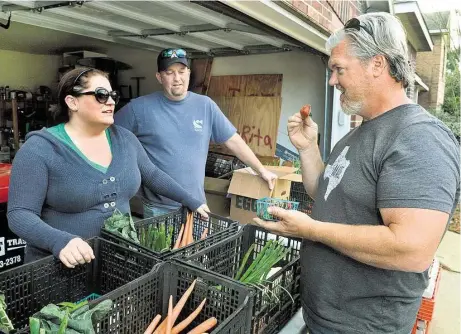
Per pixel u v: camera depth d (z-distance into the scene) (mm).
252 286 1220
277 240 1585
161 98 2602
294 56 4672
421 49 9312
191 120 2604
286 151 4820
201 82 5332
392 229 1043
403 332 1252
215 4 2531
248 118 5008
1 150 5172
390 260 1056
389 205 1054
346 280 1240
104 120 1650
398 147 1074
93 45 5270
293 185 3166
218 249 1543
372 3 4680
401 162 1052
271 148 4879
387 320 1216
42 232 1415
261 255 1456
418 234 998
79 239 1381
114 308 1126
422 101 10719
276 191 2844
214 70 5246
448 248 5148
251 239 1730
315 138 1662
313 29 3148
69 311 985
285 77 4770
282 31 2959
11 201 1542
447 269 4410
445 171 1020
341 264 1249
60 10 3049
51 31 4215
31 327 925
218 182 4043
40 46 5211
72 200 1623
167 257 1366
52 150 1585
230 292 1181
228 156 4898
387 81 1166
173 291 1309
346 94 1230
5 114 5355
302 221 1238
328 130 4270
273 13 2613
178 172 2555
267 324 1354
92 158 1685
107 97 1632
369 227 1106
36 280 1307
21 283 1266
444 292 3842
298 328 1471
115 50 5730
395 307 1206
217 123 2756
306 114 1605
